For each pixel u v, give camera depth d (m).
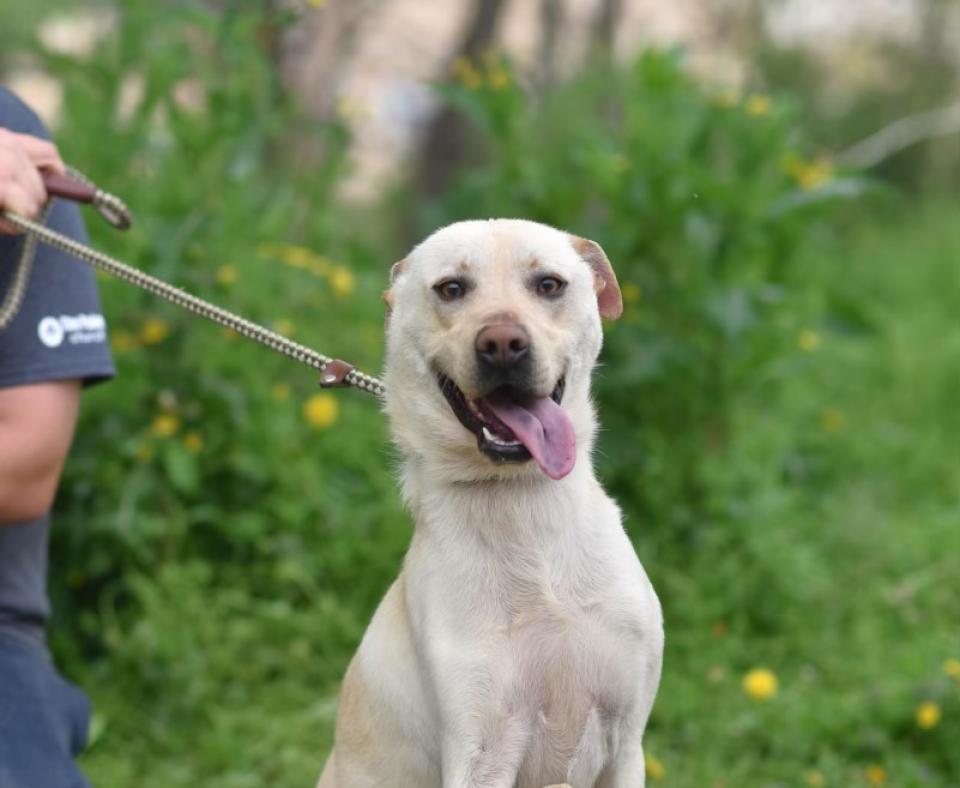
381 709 3.66
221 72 7.30
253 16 6.81
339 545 6.15
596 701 3.51
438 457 3.62
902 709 5.33
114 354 5.89
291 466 6.23
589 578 3.52
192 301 3.81
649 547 6.40
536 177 7.48
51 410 3.88
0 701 3.71
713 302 6.74
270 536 6.18
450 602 3.50
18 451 3.81
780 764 5.21
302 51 10.50
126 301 5.94
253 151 6.72
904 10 18.25
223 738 5.45
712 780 5.14
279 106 7.50
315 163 8.40
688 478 6.84
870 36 18.14
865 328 7.68
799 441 7.96
